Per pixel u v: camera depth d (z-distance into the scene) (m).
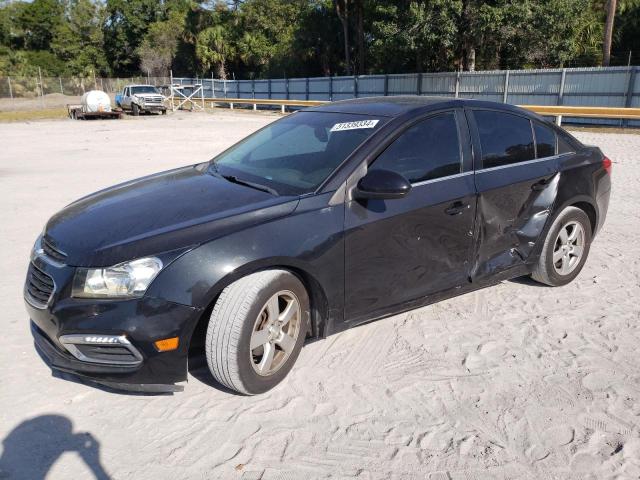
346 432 2.88
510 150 4.27
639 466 2.65
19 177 10.41
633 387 3.31
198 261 2.87
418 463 2.66
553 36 24.31
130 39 70.19
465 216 3.87
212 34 50.84
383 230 3.46
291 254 3.08
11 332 3.97
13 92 47.91
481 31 24.08
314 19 41.38
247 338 2.97
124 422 2.95
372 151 3.52
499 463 2.67
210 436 2.84
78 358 2.92
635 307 4.41
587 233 4.79
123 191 3.82
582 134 18.30
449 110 3.99
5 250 5.88
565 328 4.05
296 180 3.51
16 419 2.97
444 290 3.93
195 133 20.16
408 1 25.58
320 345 3.77
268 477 2.56
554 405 3.12
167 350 2.84
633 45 32.19
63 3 74.25
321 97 35.41
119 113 30.16
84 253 2.93
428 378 3.38
